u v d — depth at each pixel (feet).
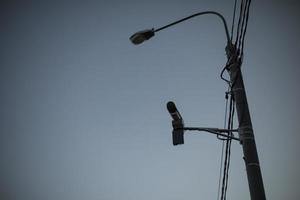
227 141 23.70
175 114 21.94
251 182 16.87
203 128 21.89
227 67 22.03
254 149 17.95
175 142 21.83
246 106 19.51
